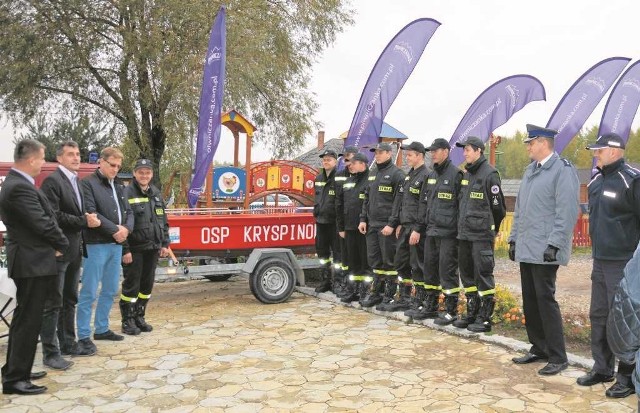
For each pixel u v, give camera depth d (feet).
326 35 62.69
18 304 14.70
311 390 14.83
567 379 15.24
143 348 18.86
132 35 47.80
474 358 17.29
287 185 38.01
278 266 26.14
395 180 23.17
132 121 53.06
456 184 20.35
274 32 57.26
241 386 15.20
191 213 28.19
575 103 38.88
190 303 26.40
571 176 15.23
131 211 19.53
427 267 21.44
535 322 16.52
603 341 14.52
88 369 16.70
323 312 24.12
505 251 50.44
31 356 14.73
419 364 16.83
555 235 15.08
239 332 20.85
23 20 48.06
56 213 16.44
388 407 13.61
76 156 17.17
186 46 49.06
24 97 50.11
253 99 58.85
